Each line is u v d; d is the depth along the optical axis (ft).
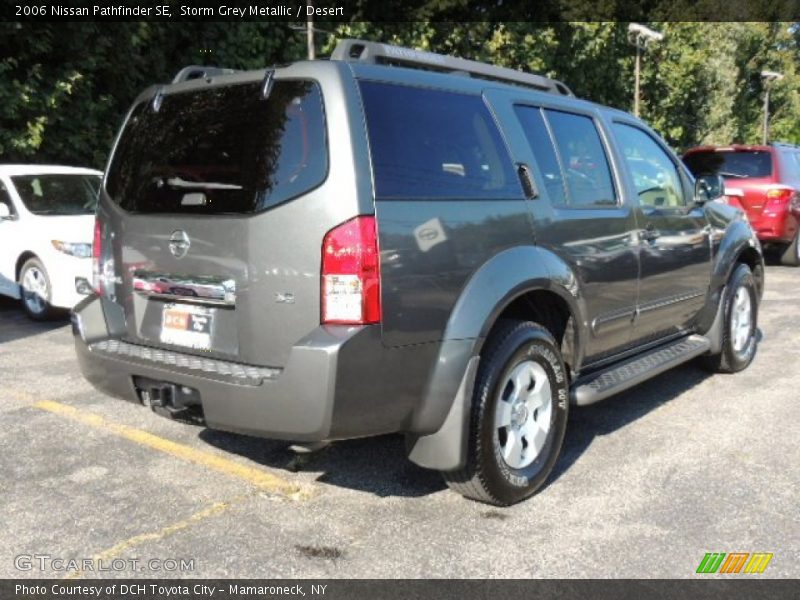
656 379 19.66
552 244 13.01
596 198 14.71
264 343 10.81
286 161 10.71
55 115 34.68
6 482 13.10
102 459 14.12
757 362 21.35
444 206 11.25
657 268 16.06
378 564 10.61
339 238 10.20
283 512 12.12
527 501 12.55
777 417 16.70
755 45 95.40
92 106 36.14
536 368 12.60
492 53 53.78
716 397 18.13
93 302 13.35
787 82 110.01
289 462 14.06
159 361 11.66
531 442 12.62
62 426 15.81
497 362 11.73
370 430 10.68
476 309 11.30
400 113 11.20
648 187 16.47
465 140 12.09
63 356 21.75
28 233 26.22
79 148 36.24
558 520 11.89
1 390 18.30
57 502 12.37
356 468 13.85
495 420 11.79
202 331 11.59
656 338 17.22
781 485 13.15
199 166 11.63
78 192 28.73
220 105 11.62
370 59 11.79
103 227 13.17
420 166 11.17
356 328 10.21
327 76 10.64
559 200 13.61
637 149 16.67
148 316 12.39
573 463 14.15
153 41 39.45
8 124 34.01
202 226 11.31
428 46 49.62
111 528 11.54
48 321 26.45
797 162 41.16
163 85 12.80
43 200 27.58
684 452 14.67
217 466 13.85
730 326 19.45
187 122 12.03
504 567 10.54
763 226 38.58
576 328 13.65
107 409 16.89
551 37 57.88
